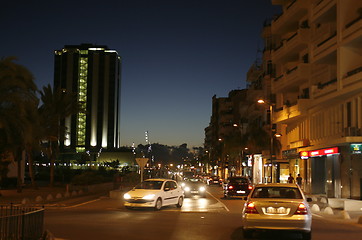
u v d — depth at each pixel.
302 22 41.78
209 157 146.25
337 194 33.06
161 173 106.44
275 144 54.06
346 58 30.66
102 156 147.88
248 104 82.88
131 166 138.75
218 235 13.91
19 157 39.34
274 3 46.66
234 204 28.36
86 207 25.00
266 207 12.70
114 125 174.88
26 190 43.47
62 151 168.62
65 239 12.76
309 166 40.34
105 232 14.31
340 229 16.39
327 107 35.88
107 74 175.50
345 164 32.09
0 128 28.53
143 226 15.98
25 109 28.48
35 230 11.21
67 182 63.41
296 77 40.12
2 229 10.41
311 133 39.41
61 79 174.12
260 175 68.62
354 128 30.02
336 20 34.16
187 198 35.09
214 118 148.12
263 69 62.25
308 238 12.77
